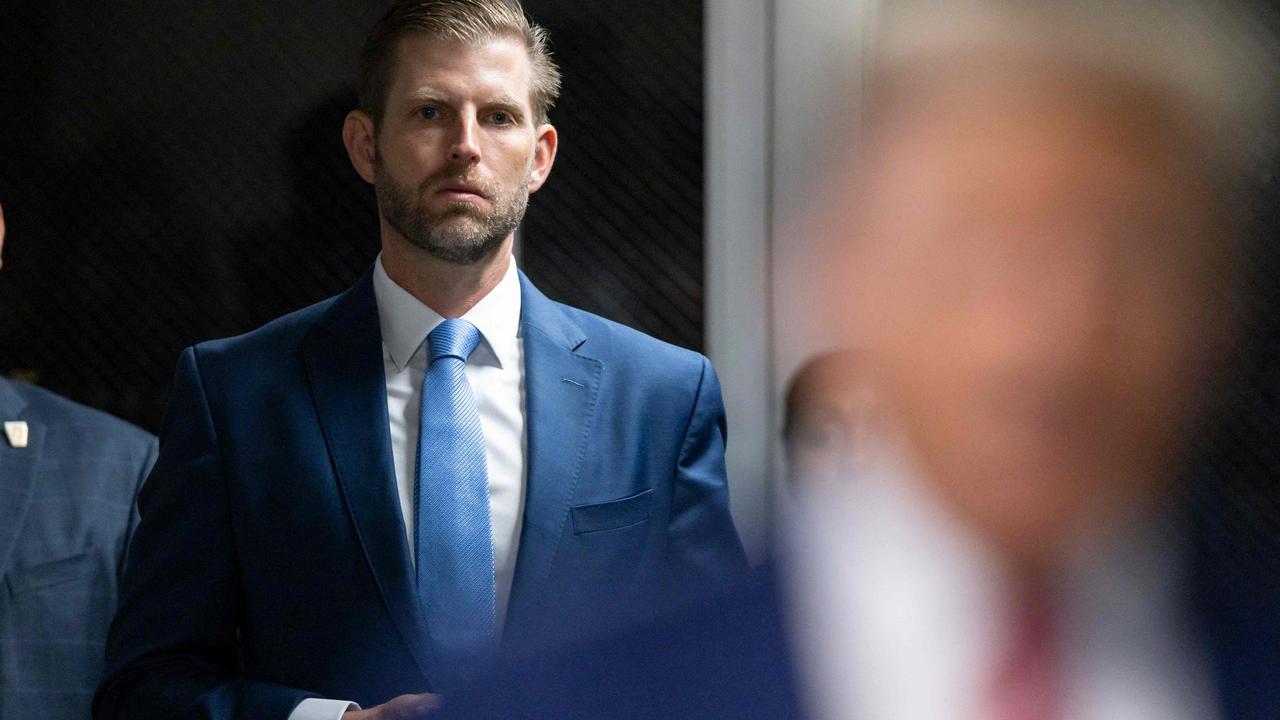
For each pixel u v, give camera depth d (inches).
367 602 152.5
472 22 159.0
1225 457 287.7
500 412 163.8
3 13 317.1
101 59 319.0
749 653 23.3
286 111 319.0
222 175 319.3
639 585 157.8
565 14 313.3
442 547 153.9
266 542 156.3
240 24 318.7
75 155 319.0
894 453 17.2
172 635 155.6
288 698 145.3
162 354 319.3
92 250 319.0
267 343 167.9
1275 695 24.0
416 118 157.2
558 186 314.7
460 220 157.1
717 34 300.7
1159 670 21.3
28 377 316.5
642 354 174.4
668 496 165.8
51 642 197.5
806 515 19.8
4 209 318.0
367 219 319.6
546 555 155.4
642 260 313.7
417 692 148.4
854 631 18.8
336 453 157.9
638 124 313.0
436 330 163.8
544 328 169.8
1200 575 25.8
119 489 209.8
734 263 298.4
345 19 318.3
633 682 25.9
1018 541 17.6
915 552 18.1
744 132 296.2
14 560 199.0
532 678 27.8
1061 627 18.8
